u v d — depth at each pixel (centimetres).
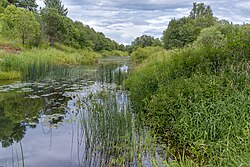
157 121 507
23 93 893
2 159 388
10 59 1319
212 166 317
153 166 351
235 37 593
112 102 661
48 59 1781
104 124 466
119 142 428
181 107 463
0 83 1089
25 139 472
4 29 2300
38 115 629
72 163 375
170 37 2130
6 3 3266
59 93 898
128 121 494
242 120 372
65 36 3141
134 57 2217
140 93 691
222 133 378
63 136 486
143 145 414
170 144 423
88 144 436
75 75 1428
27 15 2247
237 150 316
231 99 423
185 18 2523
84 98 789
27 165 370
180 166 322
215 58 594
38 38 2344
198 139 393
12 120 589
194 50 716
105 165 364
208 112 417
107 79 1241
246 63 509
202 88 476
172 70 668
